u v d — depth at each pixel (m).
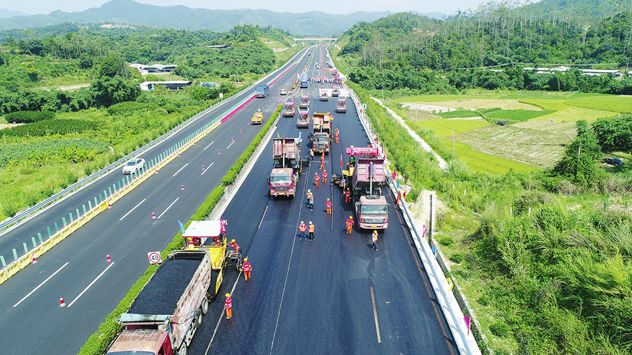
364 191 42.69
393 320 26.09
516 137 88.19
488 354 22.41
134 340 20.44
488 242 33.50
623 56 175.75
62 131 89.81
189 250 28.09
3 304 29.00
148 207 45.75
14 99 118.31
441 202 44.69
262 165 59.06
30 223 43.06
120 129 91.25
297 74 176.25
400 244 36.03
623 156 71.38
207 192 49.56
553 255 29.34
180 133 81.38
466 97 147.88
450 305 26.83
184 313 23.00
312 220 41.00
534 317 25.11
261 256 34.09
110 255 35.47
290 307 27.45
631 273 24.44
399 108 124.06
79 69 179.88
